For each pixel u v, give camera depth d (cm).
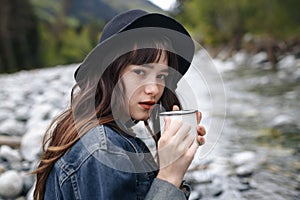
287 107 544
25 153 317
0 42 1770
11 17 1827
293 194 263
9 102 594
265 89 714
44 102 556
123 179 100
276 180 284
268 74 920
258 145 369
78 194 104
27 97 648
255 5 1795
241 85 779
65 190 106
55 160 112
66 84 771
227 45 1806
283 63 1092
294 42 1309
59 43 2217
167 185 105
